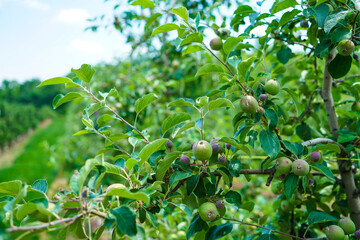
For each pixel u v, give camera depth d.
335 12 1.59
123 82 5.90
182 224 2.86
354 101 2.34
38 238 5.95
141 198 1.23
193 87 5.45
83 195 1.22
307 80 2.86
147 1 1.92
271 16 1.85
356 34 1.66
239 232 2.80
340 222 1.71
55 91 44.78
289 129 2.46
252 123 1.77
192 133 3.95
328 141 1.89
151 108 4.80
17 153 23.55
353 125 2.27
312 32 1.93
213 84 5.29
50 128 31.98
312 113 2.47
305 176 1.70
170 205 1.76
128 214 1.20
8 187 1.31
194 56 5.07
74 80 1.70
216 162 1.64
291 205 2.19
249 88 1.71
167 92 5.43
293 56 2.55
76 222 1.36
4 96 43.72
